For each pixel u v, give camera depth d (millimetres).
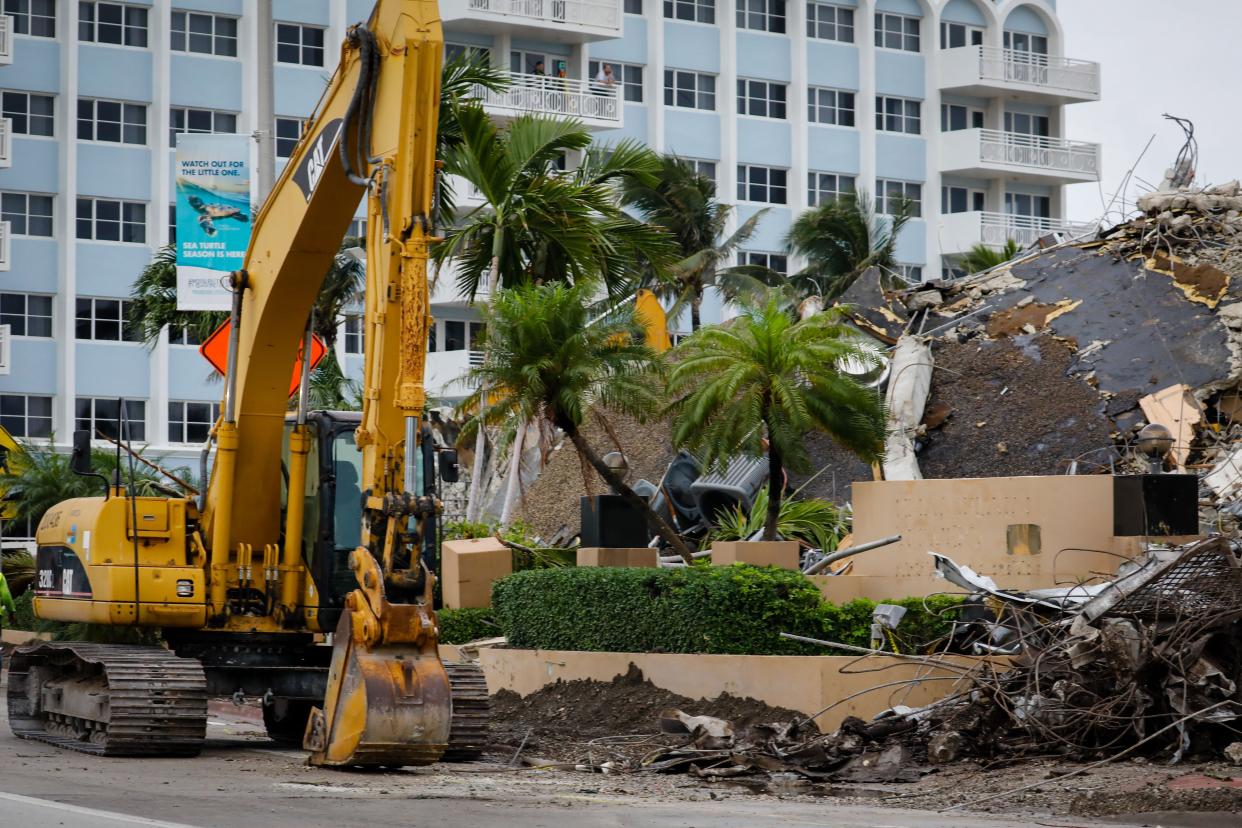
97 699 17516
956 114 77250
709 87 71688
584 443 25531
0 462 33406
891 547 22141
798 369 24391
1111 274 34125
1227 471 25531
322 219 17281
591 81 67500
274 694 18453
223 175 24281
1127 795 13992
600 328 25484
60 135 59719
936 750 16703
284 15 62531
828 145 73500
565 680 21734
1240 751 15578
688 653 20438
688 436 24719
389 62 15758
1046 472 29203
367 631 15062
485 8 64500
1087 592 18312
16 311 59312
